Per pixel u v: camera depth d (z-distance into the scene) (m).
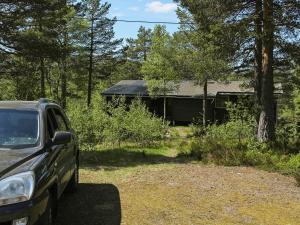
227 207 8.01
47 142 5.97
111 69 51.62
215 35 17.33
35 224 4.83
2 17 19.05
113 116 18.14
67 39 43.44
